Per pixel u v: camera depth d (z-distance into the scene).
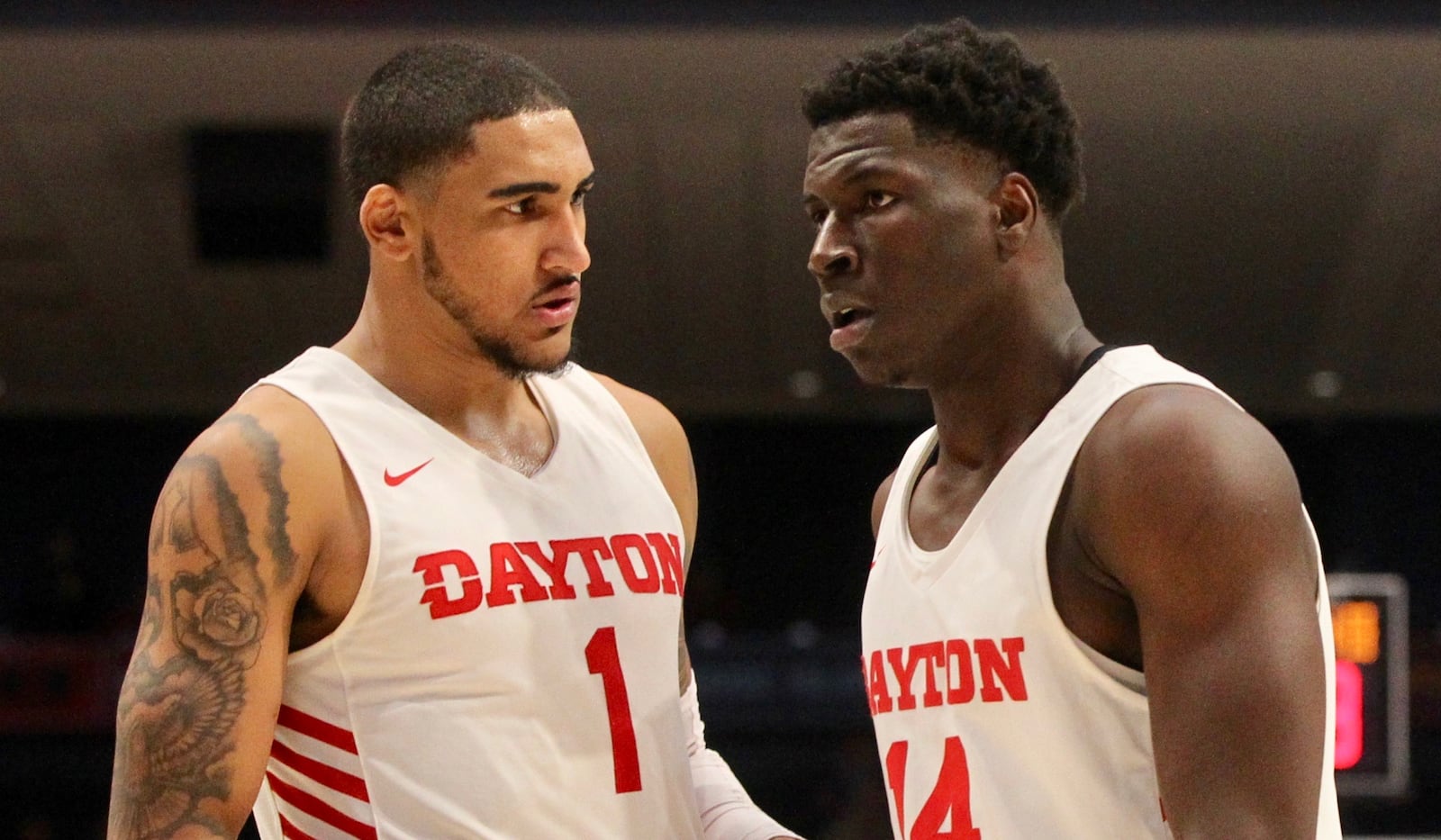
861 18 13.44
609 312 19.22
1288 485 3.07
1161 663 3.07
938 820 3.45
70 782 16.23
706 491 23.08
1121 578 3.17
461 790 3.59
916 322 3.47
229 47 13.96
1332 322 19.19
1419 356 20.05
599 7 13.55
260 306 18.89
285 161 15.96
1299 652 2.92
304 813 3.76
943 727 3.46
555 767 3.68
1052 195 3.57
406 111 3.71
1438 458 21.94
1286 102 14.86
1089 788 3.27
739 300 18.97
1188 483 3.04
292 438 3.63
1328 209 16.89
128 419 22.41
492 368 3.88
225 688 3.46
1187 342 19.58
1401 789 7.09
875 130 3.46
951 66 3.46
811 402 22.17
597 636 3.80
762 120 15.30
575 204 3.80
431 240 3.71
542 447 4.00
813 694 16.05
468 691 3.63
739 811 4.23
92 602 19.25
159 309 19.06
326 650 3.65
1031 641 3.30
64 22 13.65
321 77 14.55
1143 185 16.55
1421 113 14.98
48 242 17.73
